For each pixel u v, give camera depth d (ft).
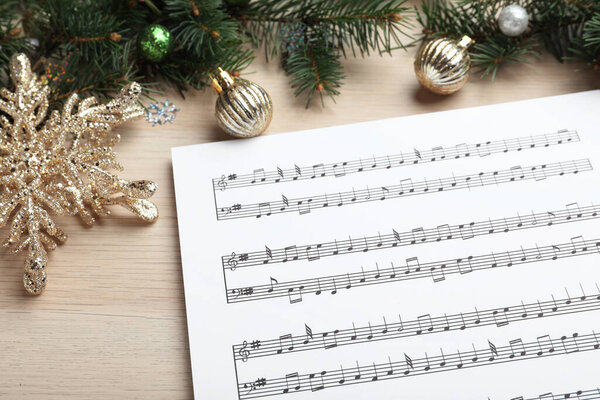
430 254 1.14
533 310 1.11
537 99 1.23
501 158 1.20
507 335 1.10
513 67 1.27
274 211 1.17
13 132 1.15
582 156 1.19
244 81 1.19
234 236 1.16
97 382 1.10
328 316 1.11
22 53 1.18
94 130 1.17
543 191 1.18
